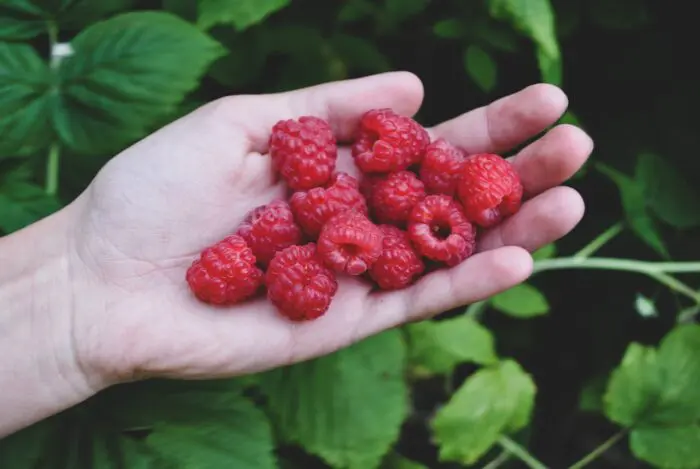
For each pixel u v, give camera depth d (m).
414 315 0.30
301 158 0.31
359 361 0.31
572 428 0.42
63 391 0.29
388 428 0.30
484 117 0.32
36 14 0.31
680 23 0.38
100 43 0.30
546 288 0.41
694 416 0.33
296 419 0.31
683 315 0.36
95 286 0.30
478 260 0.29
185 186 0.30
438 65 0.38
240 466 0.29
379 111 0.32
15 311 0.29
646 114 0.39
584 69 0.40
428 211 0.30
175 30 0.30
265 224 0.30
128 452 0.29
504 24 0.35
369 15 0.36
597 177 0.39
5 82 0.30
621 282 0.40
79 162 0.33
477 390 0.32
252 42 0.34
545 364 0.42
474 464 0.38
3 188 0.30
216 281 0.29
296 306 0.29
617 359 0.41
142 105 0.30
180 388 0.30
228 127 0.31
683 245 0.38
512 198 0.30
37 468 0.29
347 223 0.29
